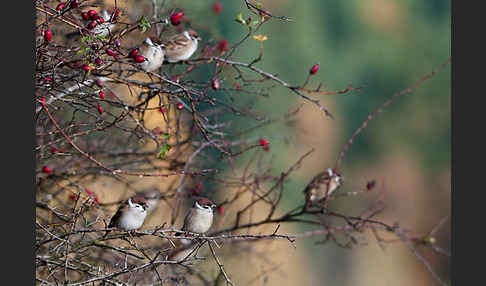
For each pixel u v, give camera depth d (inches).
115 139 481.4
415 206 1376.7
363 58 1509.6
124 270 344.5
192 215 416.5
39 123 387.2
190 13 522.9
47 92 346.6
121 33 348.2
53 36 364.8
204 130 405.4
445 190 1393.9
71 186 445.7
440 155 1450.5
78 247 358.9
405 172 1416.1
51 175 428.8
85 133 374.0
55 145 434.9
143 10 449.4
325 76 1433.3
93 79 368.2
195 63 417.7
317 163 1290.6
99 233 417.7
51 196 422.6
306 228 1205.1
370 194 1121.4
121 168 482.0
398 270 1169.4
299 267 1167.6
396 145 1438.2
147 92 386.0
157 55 415.5
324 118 1322.6
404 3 1595.7
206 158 486.6
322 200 484.7
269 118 510.6
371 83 1491.1
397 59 1531.7
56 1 340.5
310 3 1499.8
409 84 1513.3
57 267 353.1
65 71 377.7
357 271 1227.9
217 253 520.7
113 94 389.7
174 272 427.5
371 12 1565.0
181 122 474.3
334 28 1517.0
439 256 1112.8
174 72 462.0
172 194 482.9
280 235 338.0
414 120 1477.6
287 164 943.7
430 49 1552.7
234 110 464.8
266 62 1296.8
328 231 467.5
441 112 1487.5
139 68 362.9
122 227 399.2
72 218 361.4
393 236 1062.4
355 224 467.8
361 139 1411.2
